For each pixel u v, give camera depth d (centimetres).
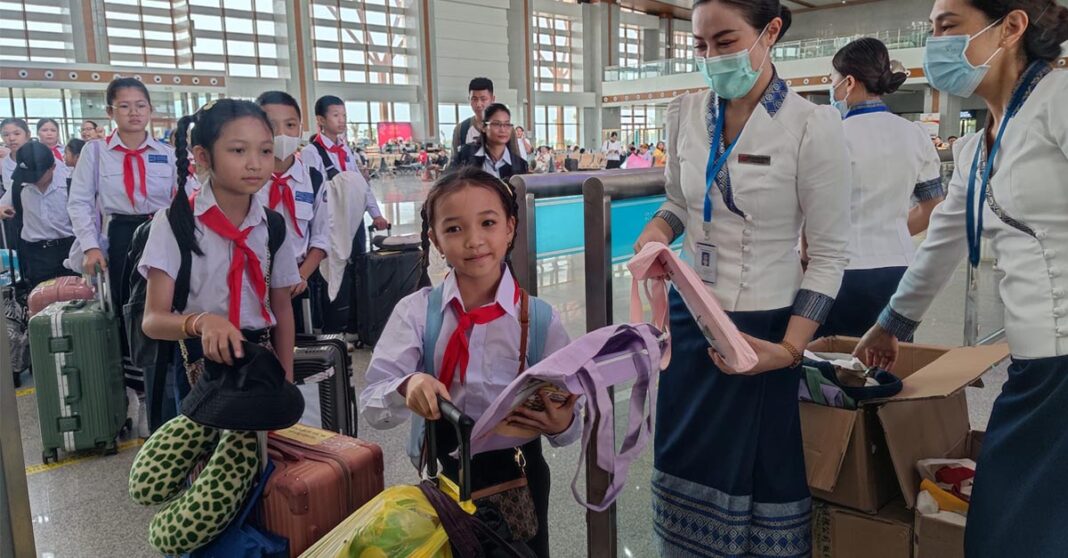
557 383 107
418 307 129
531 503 131
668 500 152
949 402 173
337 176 393
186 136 155
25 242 379
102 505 240
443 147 2461
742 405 137
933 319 363
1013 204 113
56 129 496
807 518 142
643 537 185
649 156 1778
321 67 2402
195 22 1869
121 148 290
